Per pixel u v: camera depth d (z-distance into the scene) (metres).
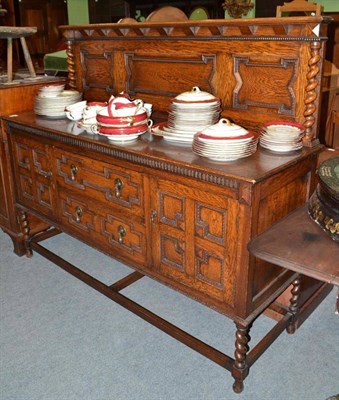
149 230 1.65
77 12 6.73
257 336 1.87
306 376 1.65
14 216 2.46
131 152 1.57
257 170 1.34
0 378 1.66
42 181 2.14
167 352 1.79
